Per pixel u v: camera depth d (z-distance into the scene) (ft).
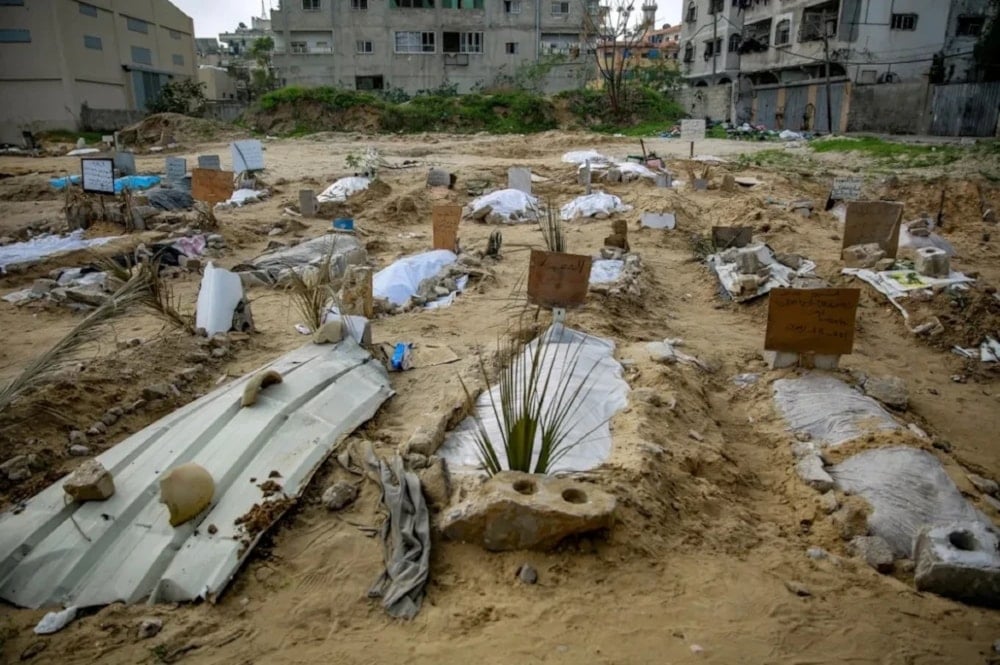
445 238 37.27
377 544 13.46
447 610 11.88
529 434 14.60
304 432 16.35
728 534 14.75
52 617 11.57
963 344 28.68
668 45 213.46
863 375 24.22
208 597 11.96
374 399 18.95
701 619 11.95
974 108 92.22
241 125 127.95
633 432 17.31
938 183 61.82
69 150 104.27
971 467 19.81
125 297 15.60
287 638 11.30
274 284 33.17
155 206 50.14
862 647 11.73
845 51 116.37
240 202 55.93
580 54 151.64
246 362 22.93
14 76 120.88
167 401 19.67
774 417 21.27
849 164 75.46
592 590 12.40
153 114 126.00
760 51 137.59
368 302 27.61
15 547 12.83
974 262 41.65
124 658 10.81
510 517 13.01
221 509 13.71
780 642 11.61
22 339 25.89
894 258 35.70
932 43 117.60
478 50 149.69
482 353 22.91
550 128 130.52
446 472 15.30
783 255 36.68
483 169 71.41
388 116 126.82
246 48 267.39
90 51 128.06
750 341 28.37
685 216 50.52
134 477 14.61
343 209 52.95
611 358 22.93
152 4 144.25
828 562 14.24
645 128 125.18
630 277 33.71
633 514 14.15
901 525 15.44
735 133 112.68
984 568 13.26
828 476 17.33
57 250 38.47
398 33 147.23
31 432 17.10
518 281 33.68
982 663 11.63
